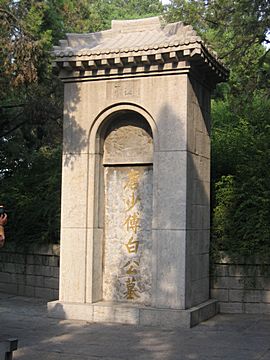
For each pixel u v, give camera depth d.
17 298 12.57
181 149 9.55
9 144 17.69
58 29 17.55
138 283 10.10
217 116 17.41
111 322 9.65
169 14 15.16
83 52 10.01
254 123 14.95
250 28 13.60
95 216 10.20
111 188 10.46
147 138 10.19
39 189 14.06
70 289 10.15
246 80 15.10
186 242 9.44
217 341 8.23
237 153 12.46
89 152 10.24
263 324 9.60
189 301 9.58
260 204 11.02
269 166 11.43
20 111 17.81
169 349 7.74
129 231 10.27
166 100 9.71
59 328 9.16
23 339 8.34
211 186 11.80
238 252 10.77
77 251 10.15
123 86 10.06
